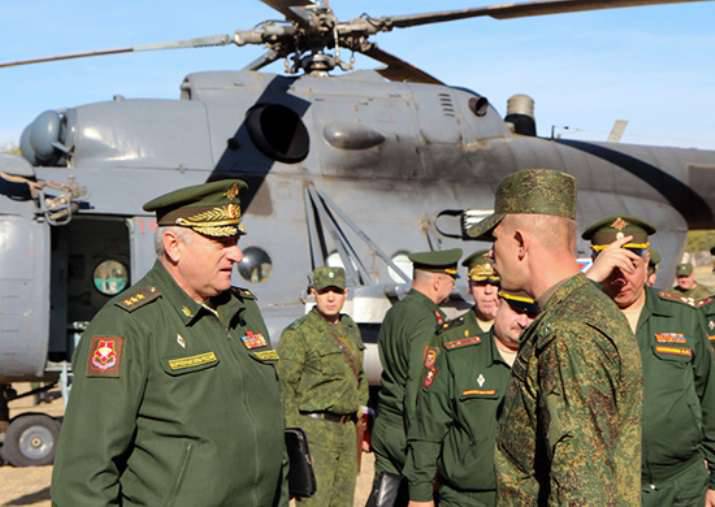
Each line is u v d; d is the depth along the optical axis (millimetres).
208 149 9469
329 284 5934
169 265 3121
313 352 5887
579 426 2348
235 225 3119
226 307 3209
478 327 4438
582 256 10633
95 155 9148
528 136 11438
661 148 12148
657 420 4109
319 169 9883
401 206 10070
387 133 10234
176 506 2869
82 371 2881
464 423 4227
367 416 6898
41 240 8648
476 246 10297
